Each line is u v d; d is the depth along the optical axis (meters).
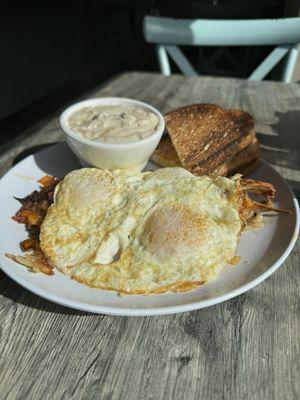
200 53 0.80
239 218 0.23
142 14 1.22
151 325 0.20
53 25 1.25
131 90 0.49
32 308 0.21
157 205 0.23
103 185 0.24
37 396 0.17
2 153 0.35
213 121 0.33
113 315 0.20
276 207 0.27
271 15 0.65
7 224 0.25
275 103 0.45
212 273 0.20
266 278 0.22
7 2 1.19
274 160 0.34
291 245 0.23
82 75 1.12
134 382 0.17
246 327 0.20
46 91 1.04
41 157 0.33
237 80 0.52
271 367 0.18
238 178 0.25
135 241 0.22
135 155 0.29
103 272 0.20
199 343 0.19
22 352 0.18
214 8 0.65
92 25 1.32
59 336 0.19
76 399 0.17
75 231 0.23
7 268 0.21
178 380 0.17
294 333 0.20
